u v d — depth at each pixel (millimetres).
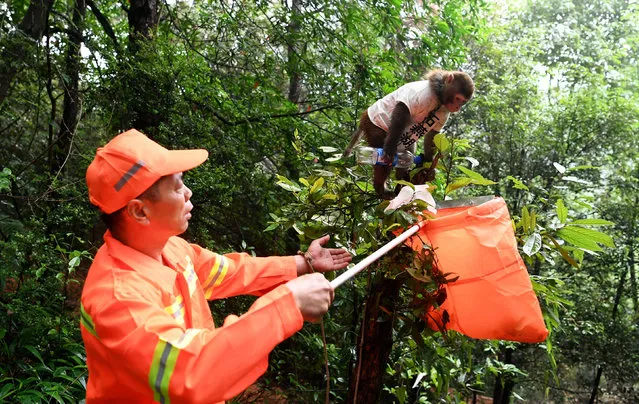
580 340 10414
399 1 7512
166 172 1595
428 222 2510
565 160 11078
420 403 4445
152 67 6176
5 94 6082
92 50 6535
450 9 8297
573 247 2973
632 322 11305
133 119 6309
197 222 6094
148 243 1649
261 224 7492
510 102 11758
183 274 1776
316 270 2154
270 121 7449
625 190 11422
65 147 6457
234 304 5477
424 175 3059
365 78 7414
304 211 3045
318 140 7477
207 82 7367
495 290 2338
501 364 5355
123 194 1578
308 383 5395
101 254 1606
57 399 3934
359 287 4016
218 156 6742
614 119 11078
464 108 11266
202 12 7930
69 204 5180
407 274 2627
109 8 9383
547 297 3059
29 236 4660
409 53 8250
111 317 1419
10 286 5797
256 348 1402
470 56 12391
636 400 10844
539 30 13617
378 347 2857
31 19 6156
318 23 7605
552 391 11336
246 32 7996
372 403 2871
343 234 2961
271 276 2080
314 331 5371
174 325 1429
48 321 4566
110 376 1521
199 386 1338
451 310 2531
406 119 3244
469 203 2572
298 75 8086
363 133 3664
